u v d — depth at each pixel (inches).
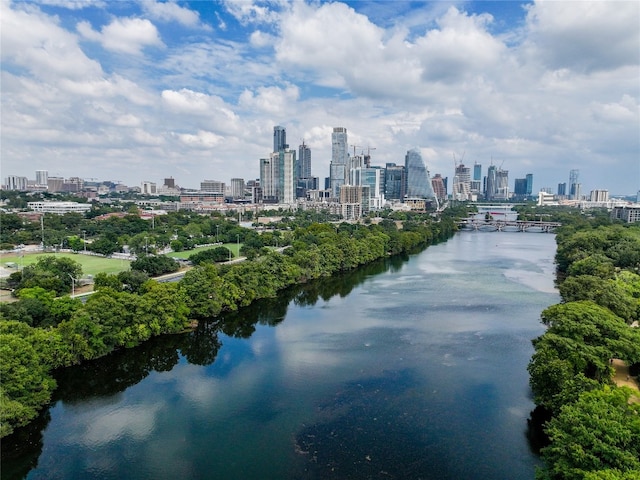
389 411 4202.8
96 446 3705.7
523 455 3528.5
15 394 3966.5
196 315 6889.8
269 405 4340.6
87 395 4586.6
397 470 3356.3
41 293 6210.6
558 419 3216.0
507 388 4645.7
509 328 6550.2
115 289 7180.1
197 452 3607.3
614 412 2861.7
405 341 6038.4
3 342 4084.6
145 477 3321.9
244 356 5585.6
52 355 4798.2
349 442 3715.6
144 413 4222.4
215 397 4520.2
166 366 5334.6
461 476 3287.4
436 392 4564.5
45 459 3548.2
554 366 3784.5
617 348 4138.8
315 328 6628.9
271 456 3538.4
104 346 5305.1
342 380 4862.2
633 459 2503.7
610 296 5629.9
